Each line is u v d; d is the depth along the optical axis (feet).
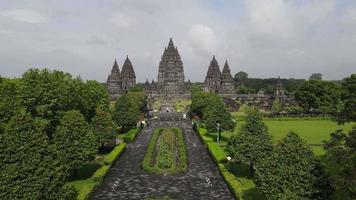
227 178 224.74
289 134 161.17
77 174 249.96
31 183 144.56
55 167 155.74
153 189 216.33
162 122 619.26
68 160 228.43
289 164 154.71
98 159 295.89
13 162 146.61
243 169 258.16
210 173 254.06
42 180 146.51
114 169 266.16
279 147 160.56
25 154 147.84
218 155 286.05
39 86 274.77
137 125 489.26
